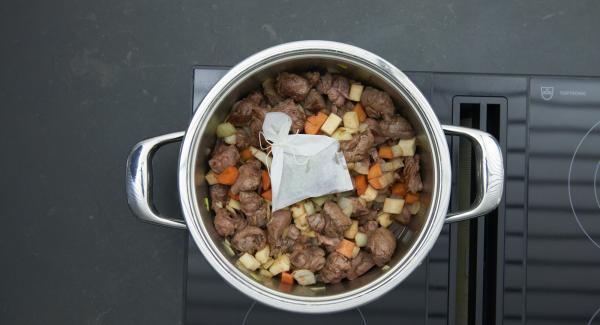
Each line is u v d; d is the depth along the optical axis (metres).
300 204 0.77
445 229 0.87
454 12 1.05
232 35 1.05
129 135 1.05
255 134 0.79
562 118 0.89
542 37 1.05
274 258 0.78
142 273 1.04
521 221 0.89
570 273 0.88
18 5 1.05
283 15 1.06
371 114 0.79
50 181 1.05
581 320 0.88
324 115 0.79
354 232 0.78
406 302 0.86
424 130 0.70
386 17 1.05
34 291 1.04
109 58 1.05
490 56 1.05
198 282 0.87
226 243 0.77
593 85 0.90
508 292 0.88
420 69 1.05
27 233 1.05
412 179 0.76
